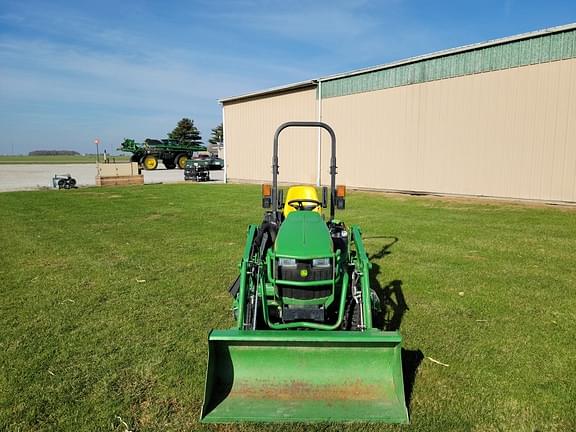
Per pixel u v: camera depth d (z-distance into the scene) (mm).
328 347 2787
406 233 8008
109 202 13266
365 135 16000
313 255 2969
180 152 34531
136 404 2756
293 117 18703
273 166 4168
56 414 2648
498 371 3113
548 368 3150
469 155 13078
